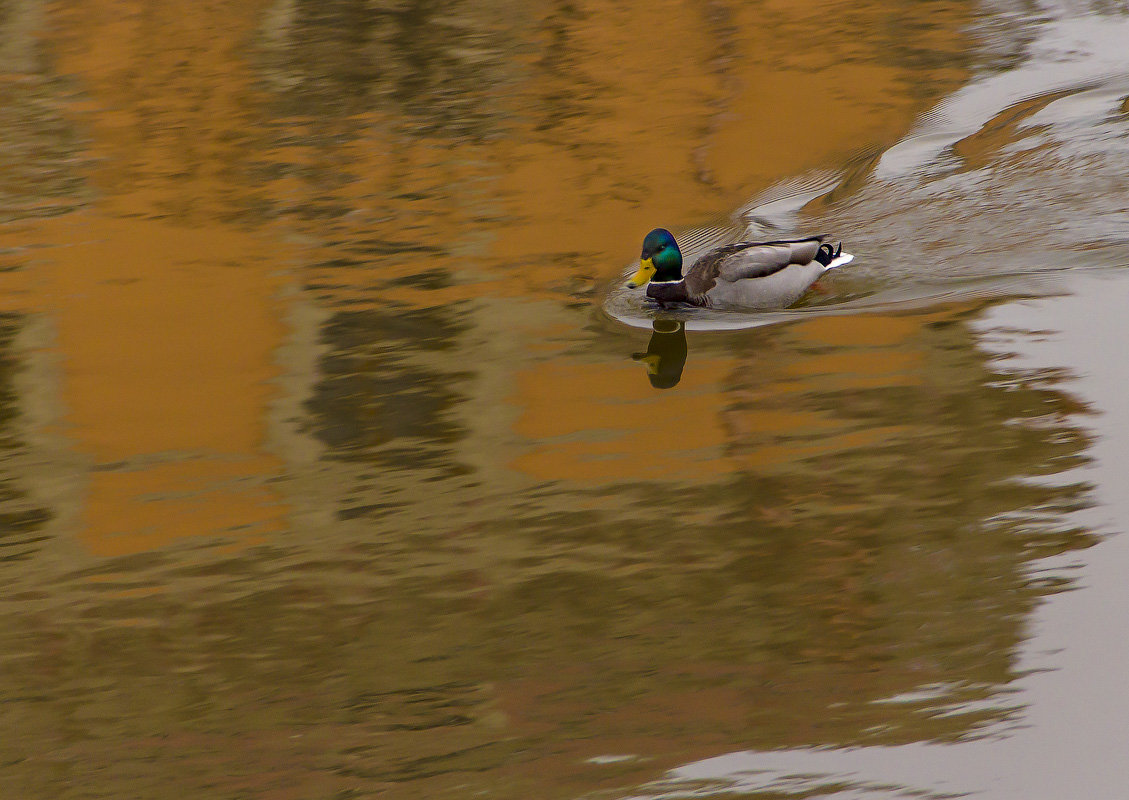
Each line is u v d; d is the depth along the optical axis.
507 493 12.02
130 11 33.09
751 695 9.13
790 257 16.31
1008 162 20.22
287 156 22.69
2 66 29.16
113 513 12.07
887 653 9.47
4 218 20.47
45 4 33.78
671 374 14.30
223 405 14.08
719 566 10.70
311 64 28.17
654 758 8.55
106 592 10.84
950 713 8.80
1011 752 8.37
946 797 8.02
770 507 11.45
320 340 15.64
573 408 13.58
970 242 17.55
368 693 9.48
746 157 21.80
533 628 10.09
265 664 9.84
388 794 8.41
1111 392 12.99
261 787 8.54
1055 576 10.16
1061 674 9.09
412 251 18.39
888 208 19.03
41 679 9.85
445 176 21.45
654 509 11.57
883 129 22.64
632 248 18.28
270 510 11.96
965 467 11.82
